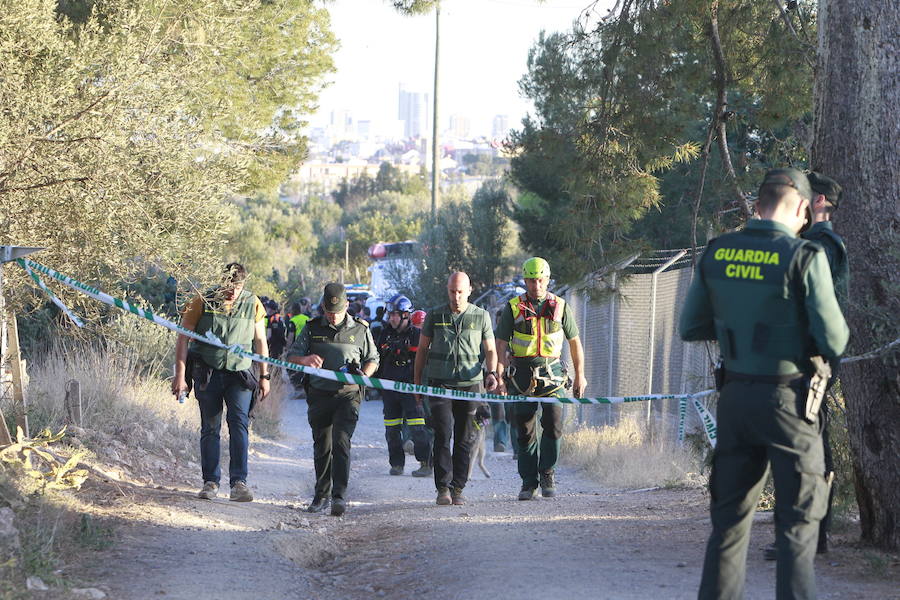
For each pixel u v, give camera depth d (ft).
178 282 45.50
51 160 41.50
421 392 43.27
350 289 250.57
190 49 47.26
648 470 69.05
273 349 108.37
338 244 413.80
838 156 35.04
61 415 57.77
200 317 48.70
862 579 30.78
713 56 59.41
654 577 31.45
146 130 44.27
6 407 49.44
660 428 79.46
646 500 55.36
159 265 44.91
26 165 41.73
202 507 45.75
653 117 58.90
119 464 54.19
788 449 23.41
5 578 28.27
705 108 61.72
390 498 60.49
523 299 54.85
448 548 38.73
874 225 34.30
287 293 218.38
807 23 58.34
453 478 55.06
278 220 436.76
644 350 87.30
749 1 58.54
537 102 63.77
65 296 45.73
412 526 45.83
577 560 34.71
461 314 53.52
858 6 34.73
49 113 41.60
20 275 44.32
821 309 23.25
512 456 85.25
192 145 45.85
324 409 51.34
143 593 29.12
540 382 55.16
